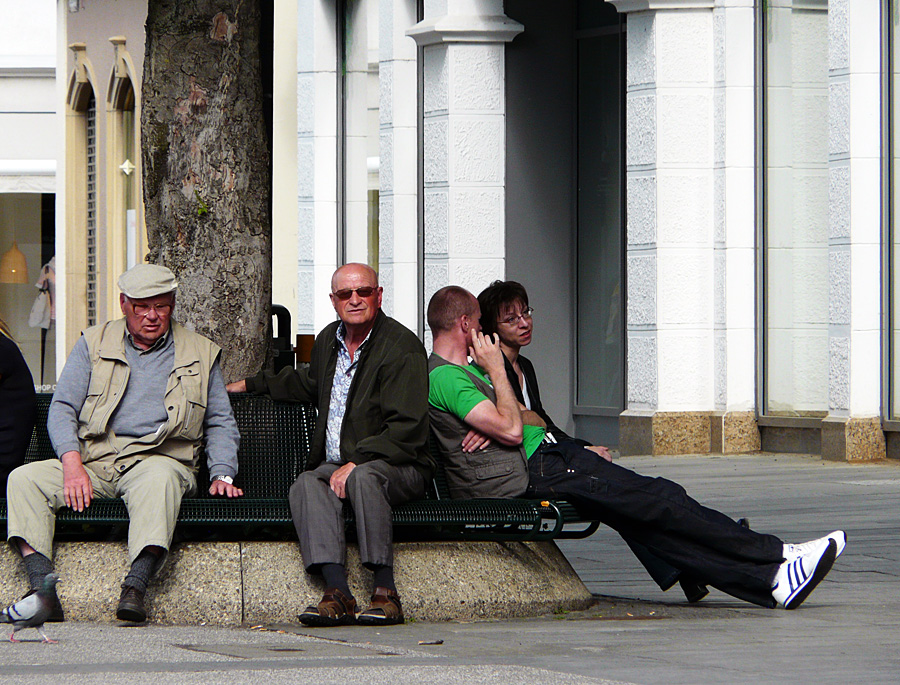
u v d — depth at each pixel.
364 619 25.12
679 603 28.95
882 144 55.31
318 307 77.06
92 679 19.39
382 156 68.62
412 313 67.50
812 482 49.09
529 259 67.31
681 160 59.03
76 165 107.56
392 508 25.95
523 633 24.34
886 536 37.38
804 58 58.06
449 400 27.50
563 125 67.75
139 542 24.80
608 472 27.55
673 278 59.00
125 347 26.83
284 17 81.19
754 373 59.09
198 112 31.38
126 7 100.31
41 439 28.11
